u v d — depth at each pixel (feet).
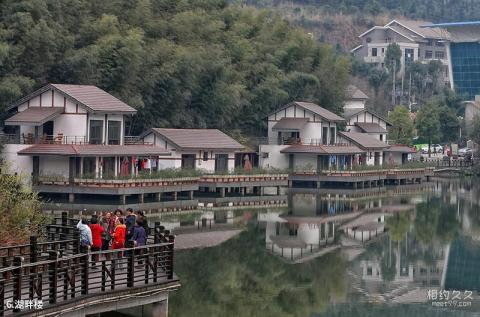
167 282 155.74
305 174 472.03
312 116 488.02
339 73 558.15
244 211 351.67
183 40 472.03
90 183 332.39
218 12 524.93
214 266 230.27
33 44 373.81
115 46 401.08
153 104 429.38
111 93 403.54
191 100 456.86
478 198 444.14
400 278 228.43
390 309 195.62
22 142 350.84
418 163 549.54
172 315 176.24
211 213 339.16
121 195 333.62
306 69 548.72
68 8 409.28
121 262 156.76
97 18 427.74
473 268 245.65
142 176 343.05
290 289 209.46
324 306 195.72
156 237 171.53
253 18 548.31
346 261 248.11
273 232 294.46
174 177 359.87
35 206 189.47
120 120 366.22
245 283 212.64
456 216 361.51
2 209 171.01
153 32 458.91
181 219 315.37
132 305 149.48
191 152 402.52
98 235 163.94
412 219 347.36
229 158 422.82
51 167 344.49
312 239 283.59
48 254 153.17
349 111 573.33
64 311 134.82
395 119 638.12
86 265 141.79
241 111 490.49
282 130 485.15
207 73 458.50
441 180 570.05
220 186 395.34
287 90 521.24
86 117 351.46
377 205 395.75
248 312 184.65
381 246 276.82
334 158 491.72
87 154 339.77
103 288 144.77
